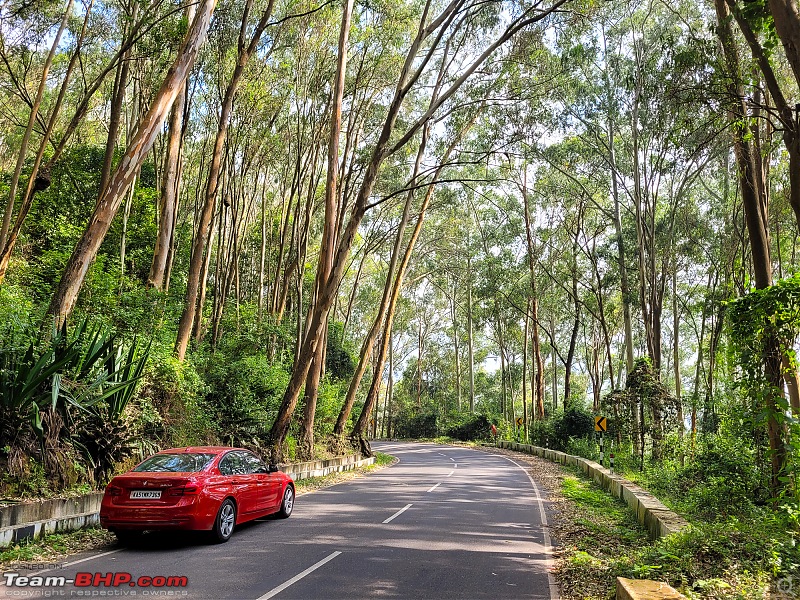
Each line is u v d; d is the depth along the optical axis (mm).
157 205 25453
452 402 70688
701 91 12070
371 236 42031
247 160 28375
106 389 12000
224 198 24281
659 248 30484
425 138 29500
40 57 25125
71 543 9094
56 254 20734
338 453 26516
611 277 35906
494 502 14984
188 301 17438
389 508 13594
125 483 8914
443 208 39812
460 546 9438
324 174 36875
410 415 67625
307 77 25969
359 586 7004
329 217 21547
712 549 7270
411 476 22422
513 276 39375
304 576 7418
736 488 12102
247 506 10320
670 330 51562
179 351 17031
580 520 12133
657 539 8867
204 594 6594
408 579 7379
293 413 22266
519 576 7676
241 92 23734
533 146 30344
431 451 41906
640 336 47188
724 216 27203
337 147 21594
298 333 25688
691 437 22016
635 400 25547
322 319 20219
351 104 26875
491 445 49844
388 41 26062
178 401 15797
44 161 24859
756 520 9594
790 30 8758
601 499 15953
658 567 6855
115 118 18750
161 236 17891
